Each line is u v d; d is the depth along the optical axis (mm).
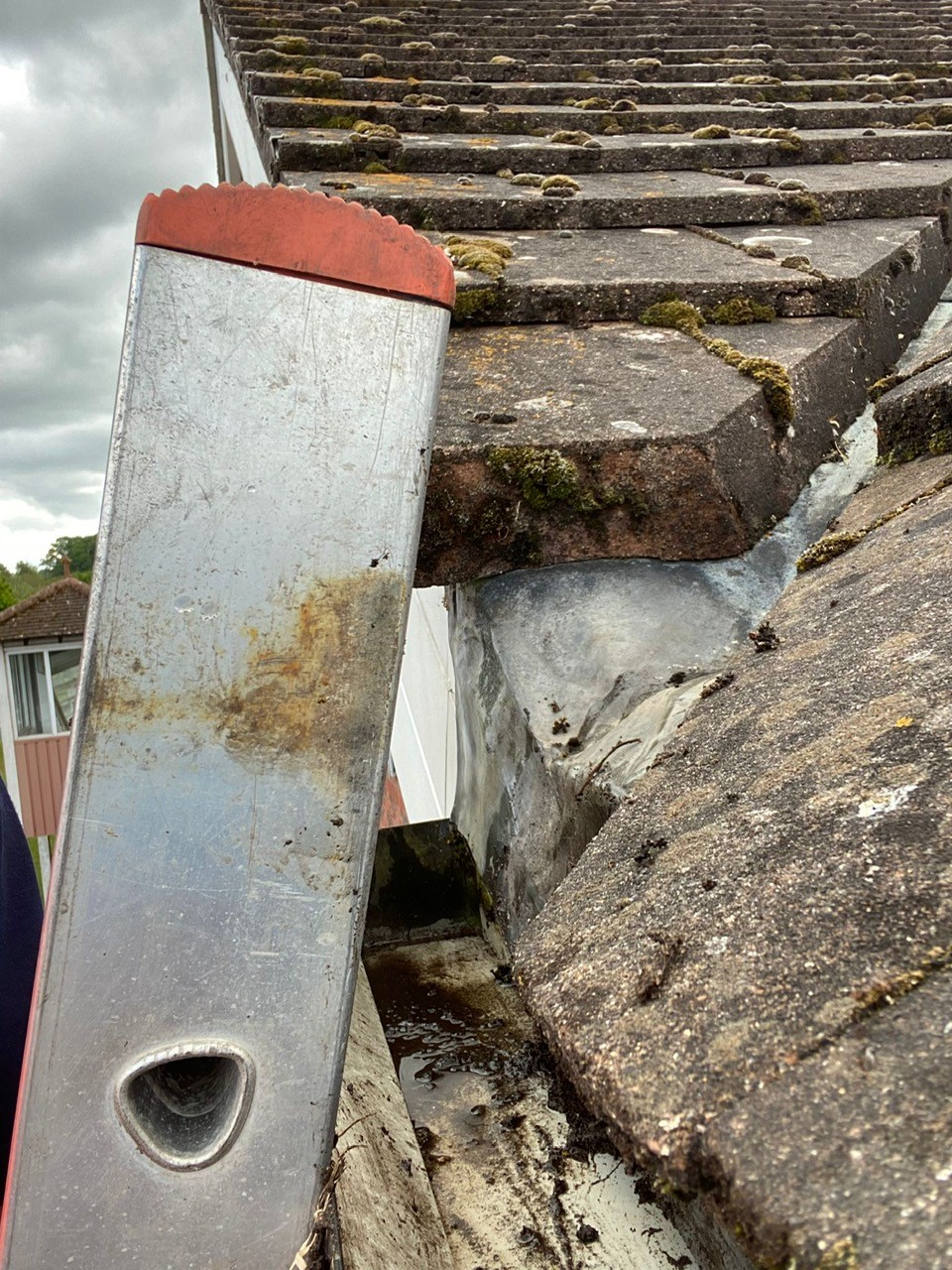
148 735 1121
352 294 1143
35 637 21656
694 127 5316
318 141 4141
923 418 2264
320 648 1156
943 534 1739
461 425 2148
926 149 4980
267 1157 1149
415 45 6461
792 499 2396
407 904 2467
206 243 1110
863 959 832
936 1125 679
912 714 1168
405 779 5668
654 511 2143
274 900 1150
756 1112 743
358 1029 1883
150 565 1118
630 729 1768
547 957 1074
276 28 7031
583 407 2268
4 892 1598
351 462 1157
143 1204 1126
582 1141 1215
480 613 2168
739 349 2672
